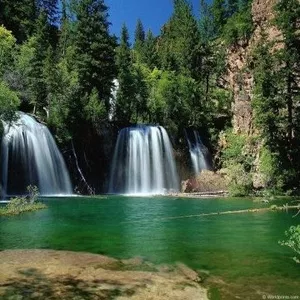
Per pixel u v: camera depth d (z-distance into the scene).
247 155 56.47
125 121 60.41
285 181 46.78
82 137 53.16
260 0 64.94
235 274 14.10
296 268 14.77
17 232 22.11
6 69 55.16
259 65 51.44
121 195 50.66
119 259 16.19
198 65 81.88
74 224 25.08
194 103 66.31
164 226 24.41
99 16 60.72
